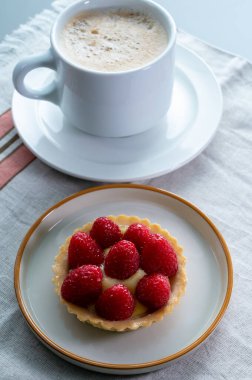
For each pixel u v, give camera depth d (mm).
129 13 492
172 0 667
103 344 387
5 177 479
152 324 395
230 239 448
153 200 452
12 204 467
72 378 387
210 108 501
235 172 483
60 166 465
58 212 443
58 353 379
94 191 448
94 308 392
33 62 457
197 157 492
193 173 484
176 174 483
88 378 387
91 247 399
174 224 442
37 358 396
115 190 451
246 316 411
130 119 465
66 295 387
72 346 386
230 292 395
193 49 567
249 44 625
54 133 490
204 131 486
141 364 369
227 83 541
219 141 502
